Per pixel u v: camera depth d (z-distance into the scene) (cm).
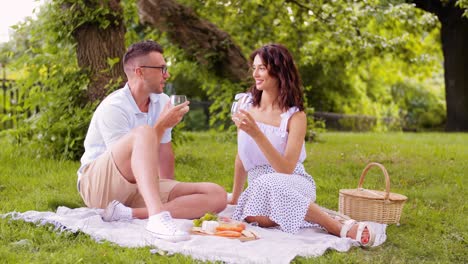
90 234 335
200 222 364
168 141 413
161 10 934
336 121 1923
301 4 1138
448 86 1764
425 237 375
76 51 712
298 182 368
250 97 407
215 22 1155
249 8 1162
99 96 704
